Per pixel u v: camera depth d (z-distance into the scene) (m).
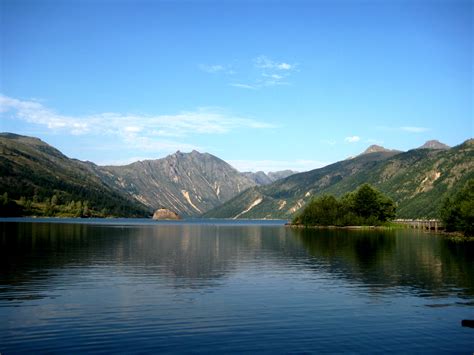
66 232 150.12
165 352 27.72
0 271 57.97
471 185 154.50
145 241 117.62
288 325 33.47
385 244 109.31
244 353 27.62
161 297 42.75
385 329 32.56
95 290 45.88
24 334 30.97
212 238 137.25
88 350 28.02
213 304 39.94
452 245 105.00
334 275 57.09
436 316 36.19
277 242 118.69
